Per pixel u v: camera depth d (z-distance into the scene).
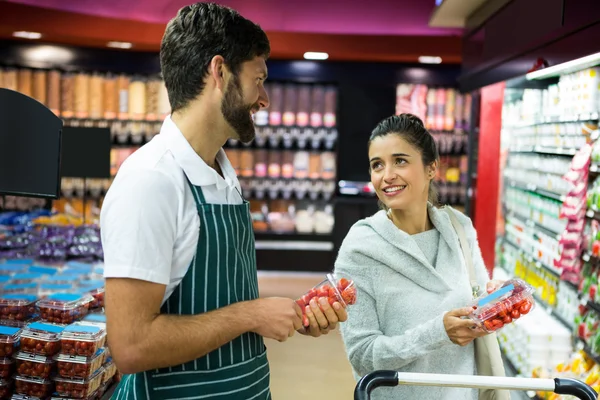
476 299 2.08
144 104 8.59
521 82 5.05
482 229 6.21
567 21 3.49
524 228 5.59
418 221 2.35
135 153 1.67
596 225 3.98
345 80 8.84
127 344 1.51
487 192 6.18
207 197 1.69
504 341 5.23
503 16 4.99
